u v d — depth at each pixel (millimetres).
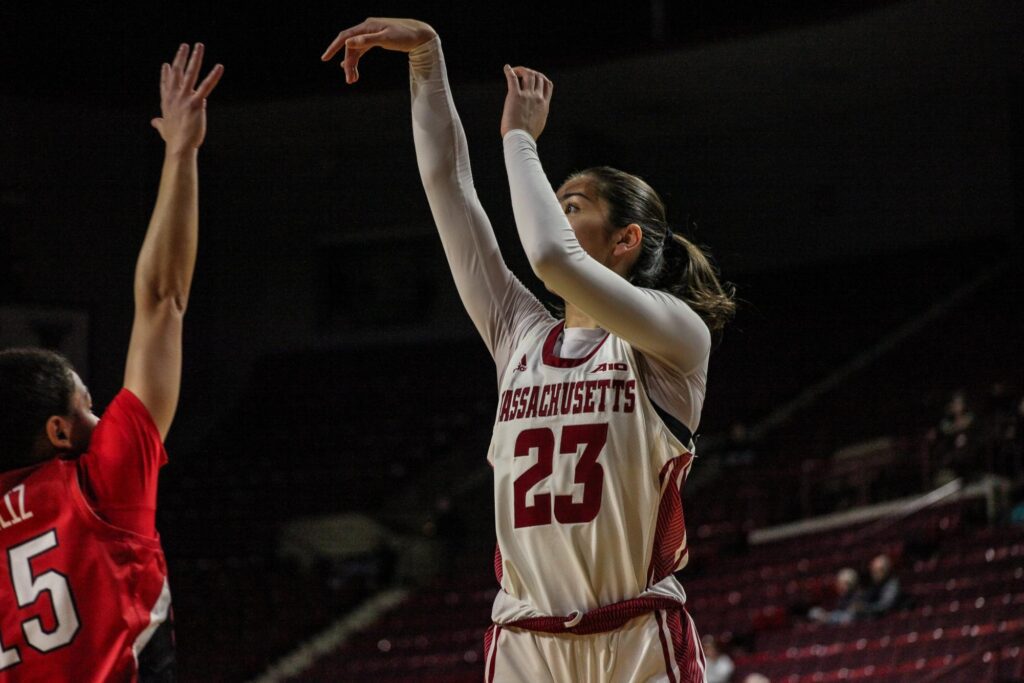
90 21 21891
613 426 3049
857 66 20469
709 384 21297
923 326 20609
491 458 3217
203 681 17188
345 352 24297
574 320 3293
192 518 21047
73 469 2842
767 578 14789
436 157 3504
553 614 3045
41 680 2742
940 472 15094
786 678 11906
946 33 18984
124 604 2773
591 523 3010
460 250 3467
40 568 2785
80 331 22031
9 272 21734
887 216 22906
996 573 12344
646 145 24344
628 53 19922
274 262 24906
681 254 3408
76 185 22250
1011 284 20734
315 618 18219
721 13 22000
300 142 23656
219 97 21406
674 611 3062
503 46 22125
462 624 16953
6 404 2883
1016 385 17422
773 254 23594
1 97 20344
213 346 24953
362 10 22250
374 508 20938
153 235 2934
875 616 12273
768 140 23781
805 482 16797
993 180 22016
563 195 3342
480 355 23375
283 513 21094
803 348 21344
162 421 2902
